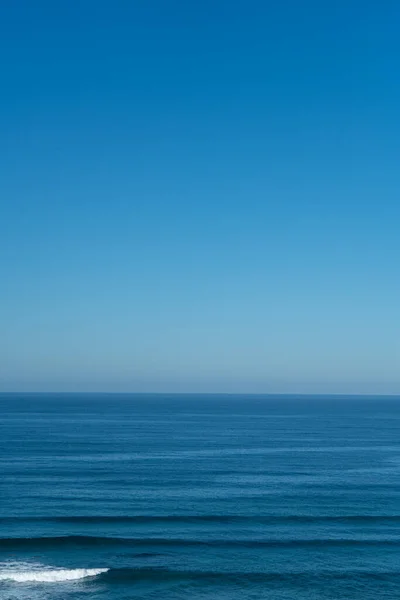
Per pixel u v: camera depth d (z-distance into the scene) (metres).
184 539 40.09
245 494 54.84
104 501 50.78
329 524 44.50
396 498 54.12
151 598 30.92
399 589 32.69
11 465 70.75
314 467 73.00
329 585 33.06
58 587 31.92
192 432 123.44
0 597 30.31
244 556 37.19
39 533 40.78
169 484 59.25
